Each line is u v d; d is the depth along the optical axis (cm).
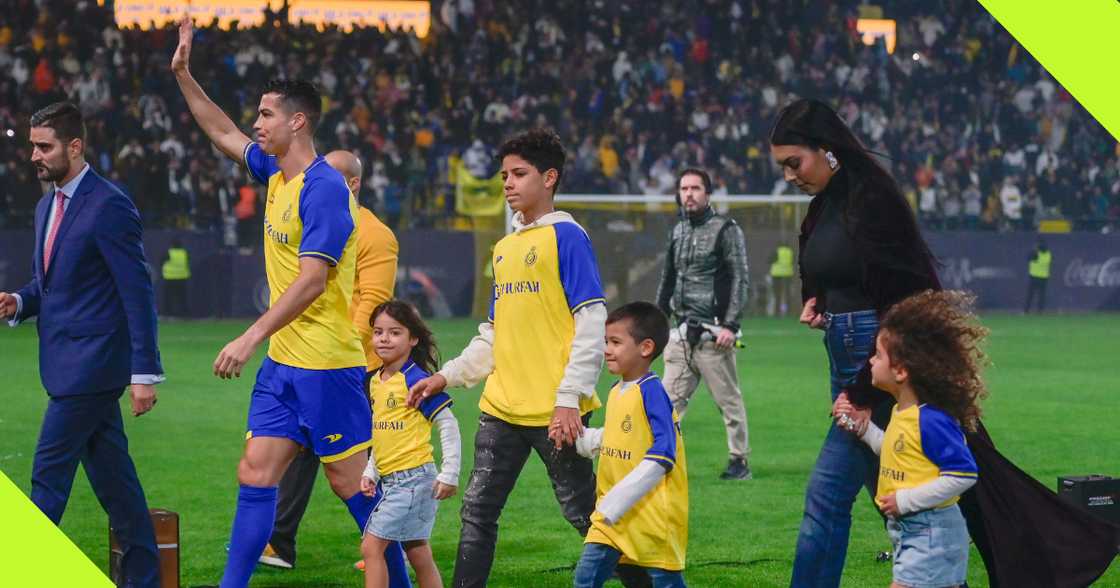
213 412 1299
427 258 2725
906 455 466
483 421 560
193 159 2912
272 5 3441
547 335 545
